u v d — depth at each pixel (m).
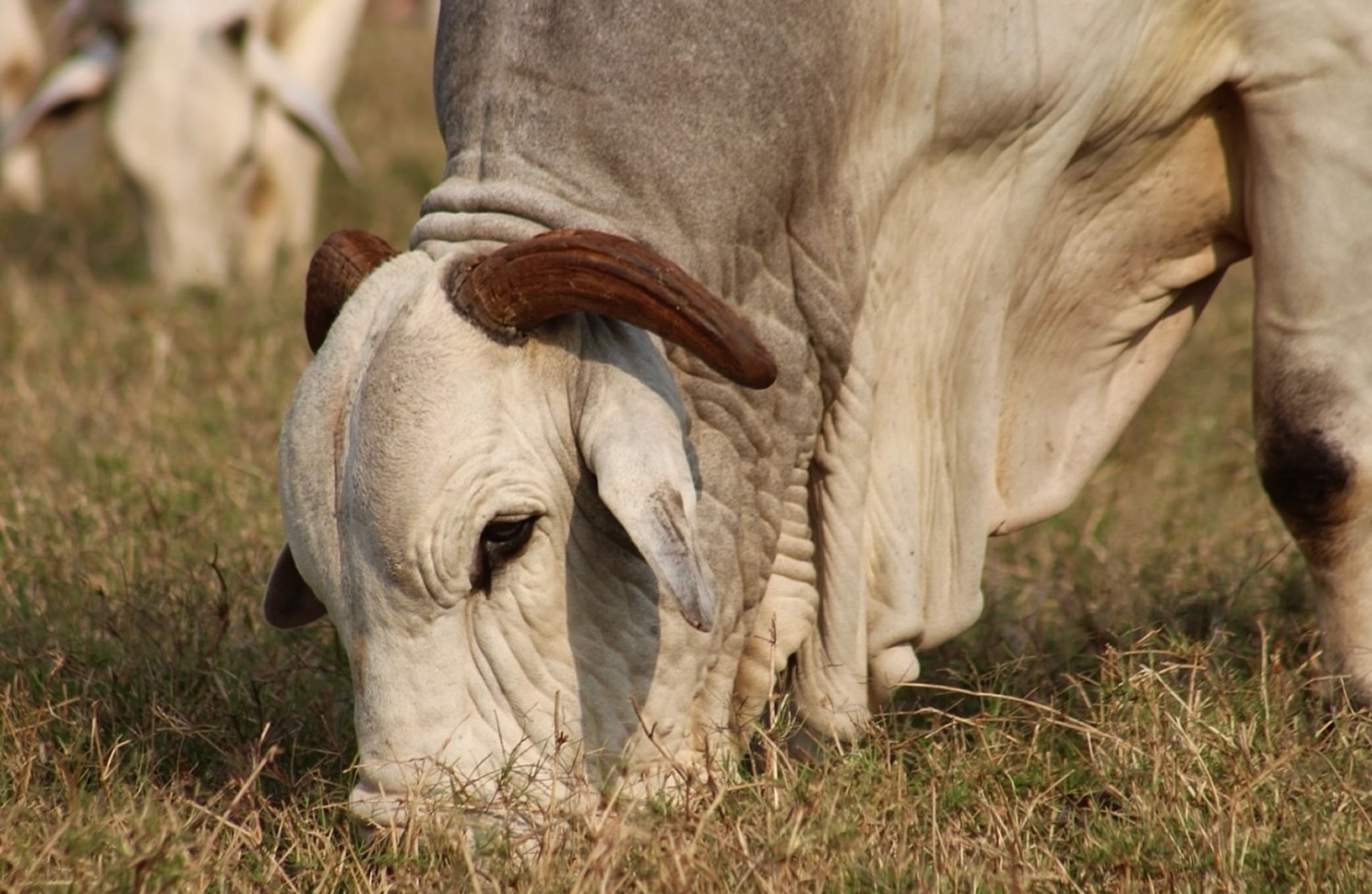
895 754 15.87
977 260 16.48
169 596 19.12
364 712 13.85
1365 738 16.23
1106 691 16.62
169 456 23.88
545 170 14.26
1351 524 17.12
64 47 36.34
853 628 16.44
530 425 13.59
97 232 38.78
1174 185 17.52
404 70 55.44
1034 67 15.82
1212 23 16.52
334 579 13.77
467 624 13.75
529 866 13.59
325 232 37.66
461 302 13.48
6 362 27.75
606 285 13.15
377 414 13.30
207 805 15.43
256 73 33.97
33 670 17.08
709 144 14.42
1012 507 18.16
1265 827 14.38
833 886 13.48
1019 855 14.20
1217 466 24.39
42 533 21.28
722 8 14.43
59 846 13.94
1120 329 18.16
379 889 13.68
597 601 14.05
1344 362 16.84
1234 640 18.69
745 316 15.04
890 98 15.58
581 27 14.27
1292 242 16.81
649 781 14.54
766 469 15.38
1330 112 16.44
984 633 19.44
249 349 27.86
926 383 16.67
